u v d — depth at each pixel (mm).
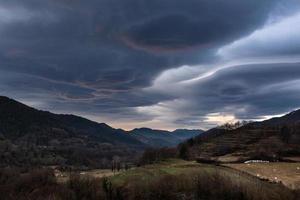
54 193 153750
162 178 148000
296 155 196125
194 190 137000
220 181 137250
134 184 149375
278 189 127312
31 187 168875
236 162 177375
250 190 127688
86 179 161250
